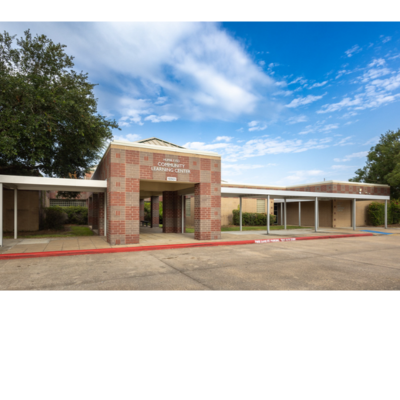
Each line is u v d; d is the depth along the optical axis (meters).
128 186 11.48
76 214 24.92
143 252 9.95
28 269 7.10
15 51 12.62
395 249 11.30
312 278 6.42
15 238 13.05
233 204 24.94
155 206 22.33
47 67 13.55
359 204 25.62
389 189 27.22
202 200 13.07
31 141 11.58
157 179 12.09
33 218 17.52
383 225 25.33
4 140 10.52
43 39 13.21
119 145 11.38
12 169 17.23
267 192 16.41
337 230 20.16
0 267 7.33
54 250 9.63
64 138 14.34
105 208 14.27
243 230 19.52
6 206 16.86
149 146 11.98
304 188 26.02
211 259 8.62
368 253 10.18
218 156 13.55
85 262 8.03
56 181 11.15
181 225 16.66
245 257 9.05
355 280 6.29
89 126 13.44
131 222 11.47
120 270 7.03
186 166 12.77
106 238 13.23
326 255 9.65
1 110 11.84
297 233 17.23
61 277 6.32
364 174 33.06
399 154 26.42
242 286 5.71
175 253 9.76
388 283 6.06
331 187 23.56
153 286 5.66
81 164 18.56
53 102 11.77
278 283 5.97
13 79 10.81
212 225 13.29
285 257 9.14
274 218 25.94
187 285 5.75
